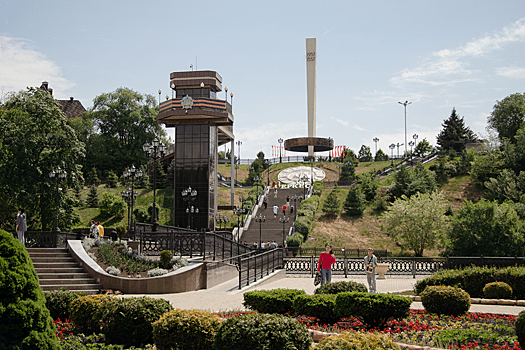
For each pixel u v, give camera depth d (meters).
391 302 10.22
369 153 128.25
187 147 50.41
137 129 80.44
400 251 49.19
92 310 9.62
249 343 7.09
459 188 62.00
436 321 11.03
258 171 91.69
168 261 20.17
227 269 22.16
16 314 6.12
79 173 37.56
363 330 9.99
